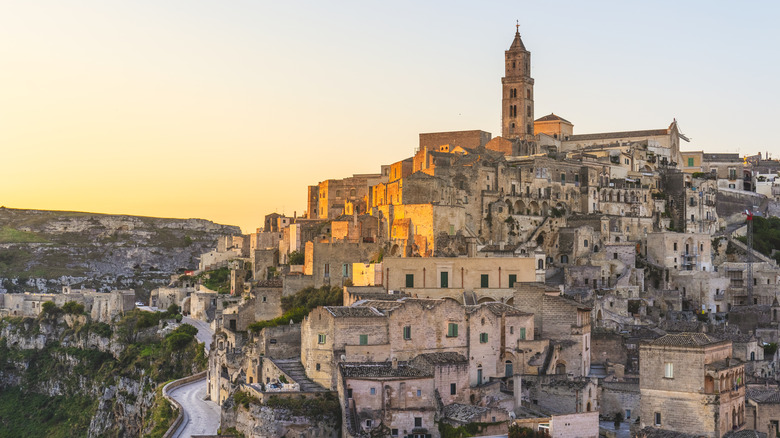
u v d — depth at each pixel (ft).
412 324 516.73
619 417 495.00
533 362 535.60
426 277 632.79
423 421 463.01
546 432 426.10
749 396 490.08
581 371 552.82
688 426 445.37
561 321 561.43
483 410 449.48
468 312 526.57
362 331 508.94
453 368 483.51
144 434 640.58
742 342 592.60
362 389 465.88
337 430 473.26
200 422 584.81
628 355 581.53
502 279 642.22
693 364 445.78
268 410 480.23
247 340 642.63
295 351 584.40
